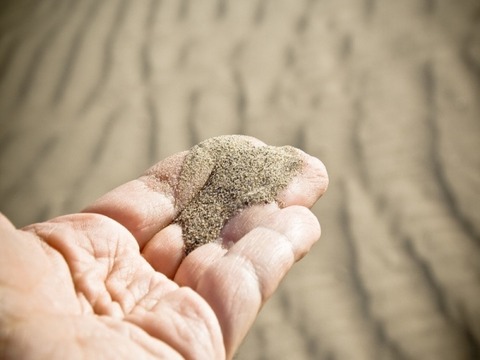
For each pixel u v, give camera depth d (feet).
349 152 0.96
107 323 0.50
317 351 0.76
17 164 1.01
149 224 0.65
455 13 1.14
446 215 0.87
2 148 1.03
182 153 0.72
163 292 0.56
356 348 0.76
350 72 1.08
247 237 0.59
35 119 1.07
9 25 1.26
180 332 0.51
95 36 1.22
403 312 0.79
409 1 1.19
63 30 1.24
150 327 0.51
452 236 0.85
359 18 1.18
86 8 1.29
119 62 1.15
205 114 1.05
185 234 0.65
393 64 1.08
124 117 1.06
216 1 1.27
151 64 1.14
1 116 1.07
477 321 0.77
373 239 0.86
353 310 0.79
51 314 0.49
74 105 1.08
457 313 0.78
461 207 0.88
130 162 0.99
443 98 1.01
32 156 1.01
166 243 0.64
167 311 0.52
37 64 1.16
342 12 1.20
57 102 1.09
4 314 0.47
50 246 0.57
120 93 1.10
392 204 0.89
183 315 0.52
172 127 1.03
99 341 0.47
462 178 0.91
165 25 1.23
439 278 0.81
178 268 0.63
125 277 0.58
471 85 1.02
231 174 0.69
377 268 0.83
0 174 0.99
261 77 1.09
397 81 1.05
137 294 0.56
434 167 0.92
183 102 1.07
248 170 0.69
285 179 0.68
